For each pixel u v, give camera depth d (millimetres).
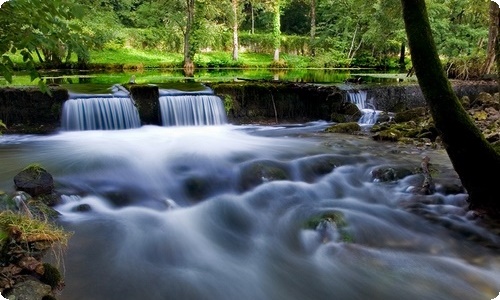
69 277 3723
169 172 6684
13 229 3346
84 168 6598
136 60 25109
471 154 4879
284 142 8977
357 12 26656
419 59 4883
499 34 4891
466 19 20969
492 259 4340
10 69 2506
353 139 9281
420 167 6691
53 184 5402
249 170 6637
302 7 39344
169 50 28734
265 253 4539
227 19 29781
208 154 7660
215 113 10984
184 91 11070
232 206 5645
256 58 30953
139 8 29609
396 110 12344
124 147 8148
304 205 5676
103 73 19562
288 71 24547
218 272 4133
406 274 4094
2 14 2326
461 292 3820
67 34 2537
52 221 4727
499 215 4934
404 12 4953
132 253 4324
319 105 11727
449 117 4867
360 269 4188
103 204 5469
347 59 29734
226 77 17250
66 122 9656
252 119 11336
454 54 18969
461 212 5230
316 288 3914
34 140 8781
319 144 8734
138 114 10219
